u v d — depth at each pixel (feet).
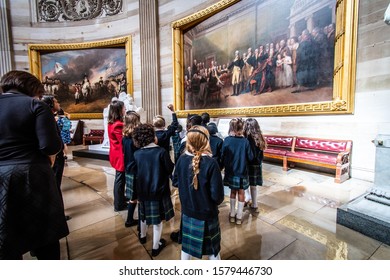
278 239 7.47
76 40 33.58
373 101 13.42
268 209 9.80
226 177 8.52
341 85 14.56
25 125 4.37
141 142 6.67
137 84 31.09
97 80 33.88
